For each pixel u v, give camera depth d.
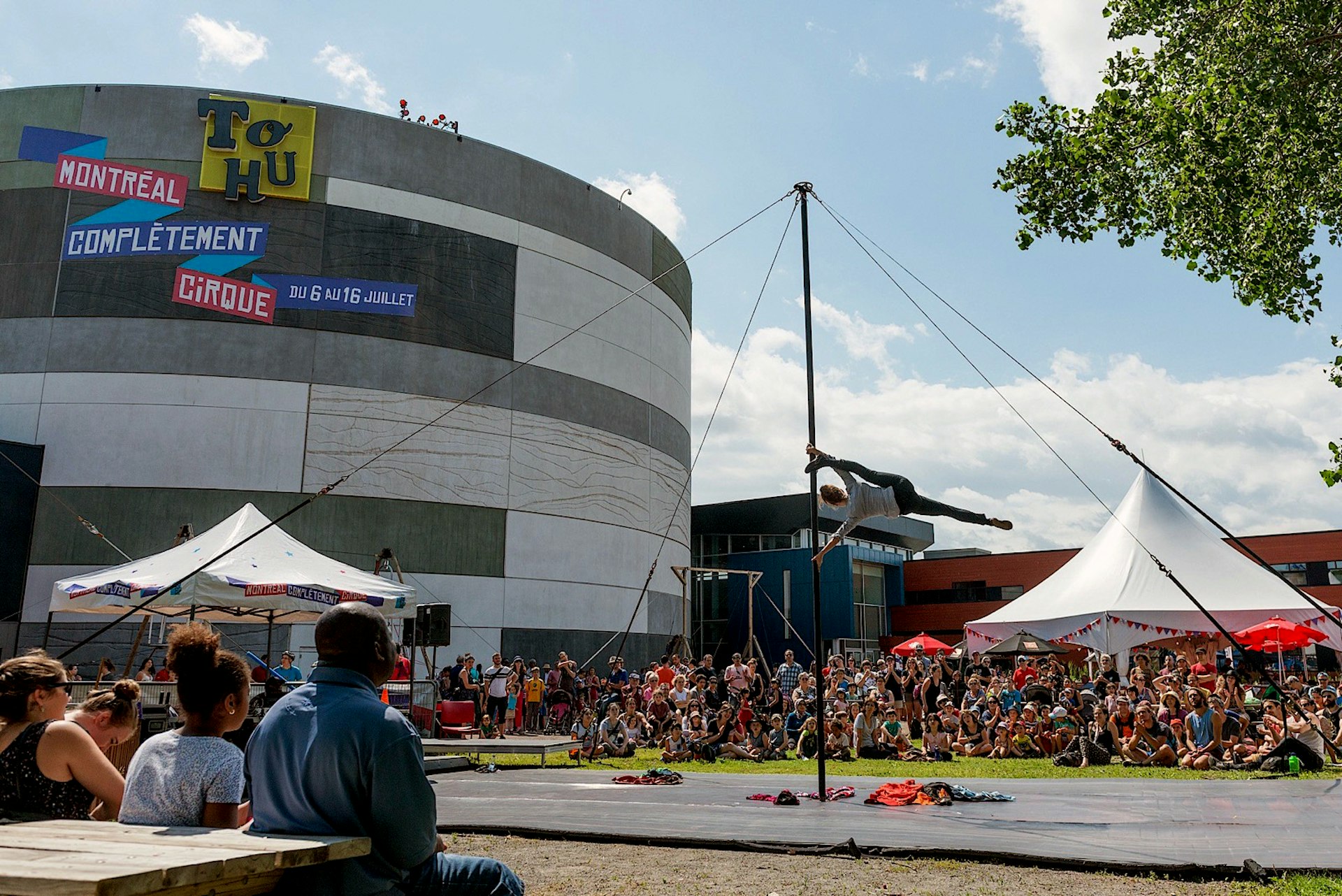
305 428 25.62
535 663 27.97
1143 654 20.61
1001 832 7.30
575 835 7.40
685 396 37.22
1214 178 10.88
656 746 17.86
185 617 15.09
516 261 29.56
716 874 6.15
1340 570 41.91
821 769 9.43
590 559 29.98
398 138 27.98
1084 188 11.81
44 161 25.70
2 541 23.31
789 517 45.62
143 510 24.30
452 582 26.83
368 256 27.02
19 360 24.86
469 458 27.66
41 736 4.00
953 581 48.16
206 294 25.44
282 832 2.92
